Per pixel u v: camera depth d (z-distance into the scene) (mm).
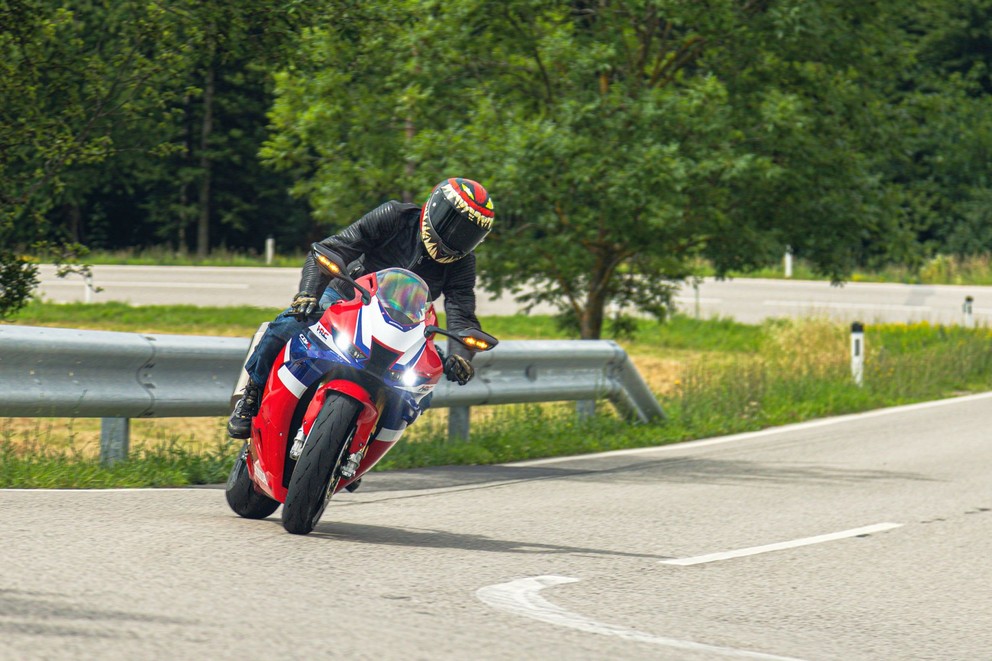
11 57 47438
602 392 48250
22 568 19734
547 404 56531
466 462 40688
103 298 115625
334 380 23422
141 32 49312
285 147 71312
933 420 56719
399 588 20391
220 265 157000
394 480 35719
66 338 32750
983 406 63000
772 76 69375
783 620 20281
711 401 56500
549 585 21672
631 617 19578
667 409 55531
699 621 19703
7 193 48406
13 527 23688
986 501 34469
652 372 81000
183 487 31891
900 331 101562
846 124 70688
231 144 180000
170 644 15602
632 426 49719
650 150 61156
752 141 67438
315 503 23703
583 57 65125
